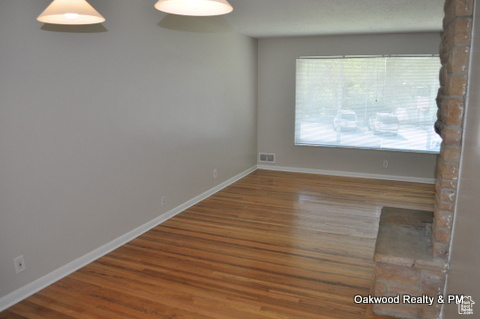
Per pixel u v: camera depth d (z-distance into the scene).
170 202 4.41
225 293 2.74
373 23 4.95
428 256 2.33
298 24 5.06
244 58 6.16
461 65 2.04
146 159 3.91
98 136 3.24
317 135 6.58
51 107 2.76
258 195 5.36
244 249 3.52
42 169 2.73
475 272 1.56
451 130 2.12
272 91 6.76
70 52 2.89
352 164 6.49
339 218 4.37
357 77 6.16
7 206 2.51
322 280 2.93
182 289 2.79
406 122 6.02
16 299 2.62
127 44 3.49
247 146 6.61
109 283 2.88
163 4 1.80
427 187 5.77
